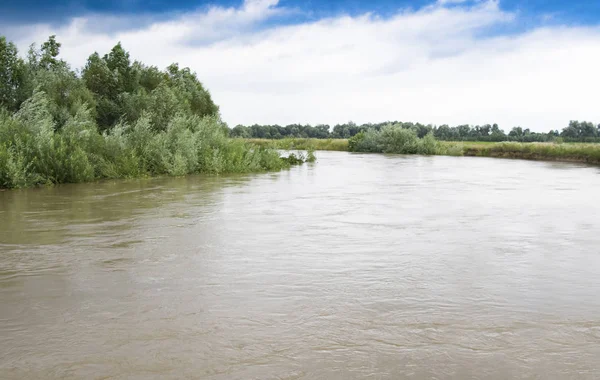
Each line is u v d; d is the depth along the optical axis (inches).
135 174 872.3
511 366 145.6
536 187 717.9
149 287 222.1
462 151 2062.0
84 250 298.7
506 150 1879.9
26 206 496.1
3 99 927.7
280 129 4667.8
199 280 233.1
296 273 245.9
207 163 1002.1
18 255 285.7
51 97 1011.3
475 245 315.3
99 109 1131.9
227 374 140.3
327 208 488.1
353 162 1471.5
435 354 153.3
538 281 233.8
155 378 138.2
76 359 149.9
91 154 824.9
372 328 173.8
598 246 313.4
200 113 1549.0
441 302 202.1
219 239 332.2
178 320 181.0
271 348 157.2
